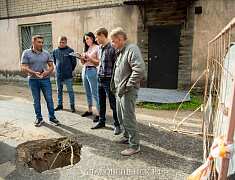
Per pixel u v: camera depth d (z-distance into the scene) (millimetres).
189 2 6332
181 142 3348
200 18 6324
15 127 4027
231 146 1156
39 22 9008
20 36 9664
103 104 3838
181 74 6848
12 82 9805
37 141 3451
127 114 2881
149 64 7215
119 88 2793
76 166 2744
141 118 4527
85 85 4445
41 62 3865
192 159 2857
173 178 2473
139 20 7074
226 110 1805
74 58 4848
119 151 3098
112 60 3432
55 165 3070
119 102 3020
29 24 9312
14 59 9938
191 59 6641
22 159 2943
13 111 5078
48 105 4082
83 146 3262
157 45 7000
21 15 9367
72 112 4910
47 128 3961
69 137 3564
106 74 3473
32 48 3859
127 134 3271
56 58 4785
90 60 3967
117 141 3348
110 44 3475
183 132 3693
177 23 6621
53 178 2512
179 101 5555
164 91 6660
